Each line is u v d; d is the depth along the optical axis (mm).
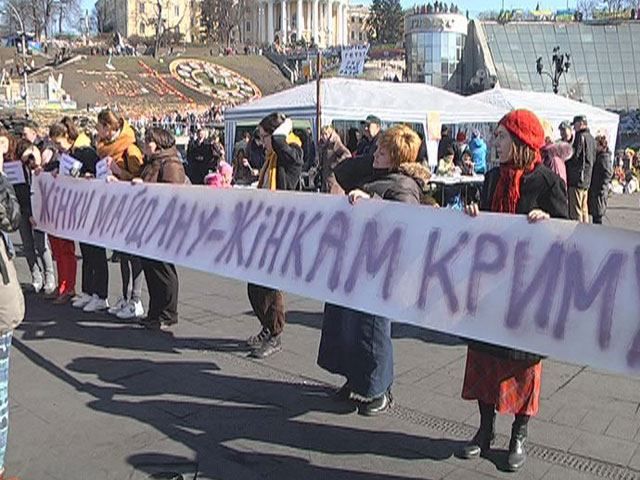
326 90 17859
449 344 6227
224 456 4027
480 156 17438
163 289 6531
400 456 4031
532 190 3693
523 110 3775
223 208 5113
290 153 5738
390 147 4461
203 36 109750
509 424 4449
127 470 3873
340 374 4742
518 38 66812
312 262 4355
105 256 7242
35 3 88312
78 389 5066
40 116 45719
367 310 3994
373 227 4043
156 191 5820
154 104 62031
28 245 8008
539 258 3369
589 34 67562
